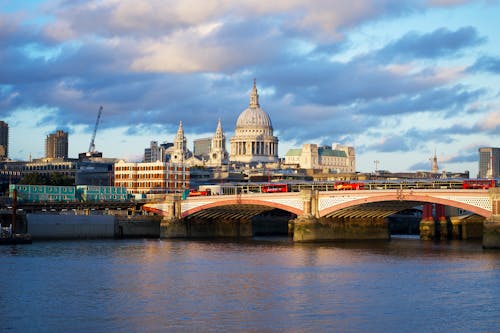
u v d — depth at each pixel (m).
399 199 191.88
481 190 179.50
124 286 122.31
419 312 101.50
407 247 195.00
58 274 136.00
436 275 134.12
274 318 97.75
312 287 121.00
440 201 186.00
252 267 146.88
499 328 93.31
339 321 96.25
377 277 132.00
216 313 100.62
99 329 92.56
